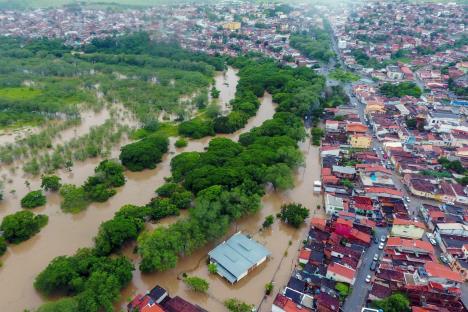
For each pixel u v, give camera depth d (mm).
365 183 171750
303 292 115938
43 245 140000
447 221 147500
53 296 116500
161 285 122750
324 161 194375
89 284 110125
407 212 154250
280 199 168750
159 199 159250
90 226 150875
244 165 174625
